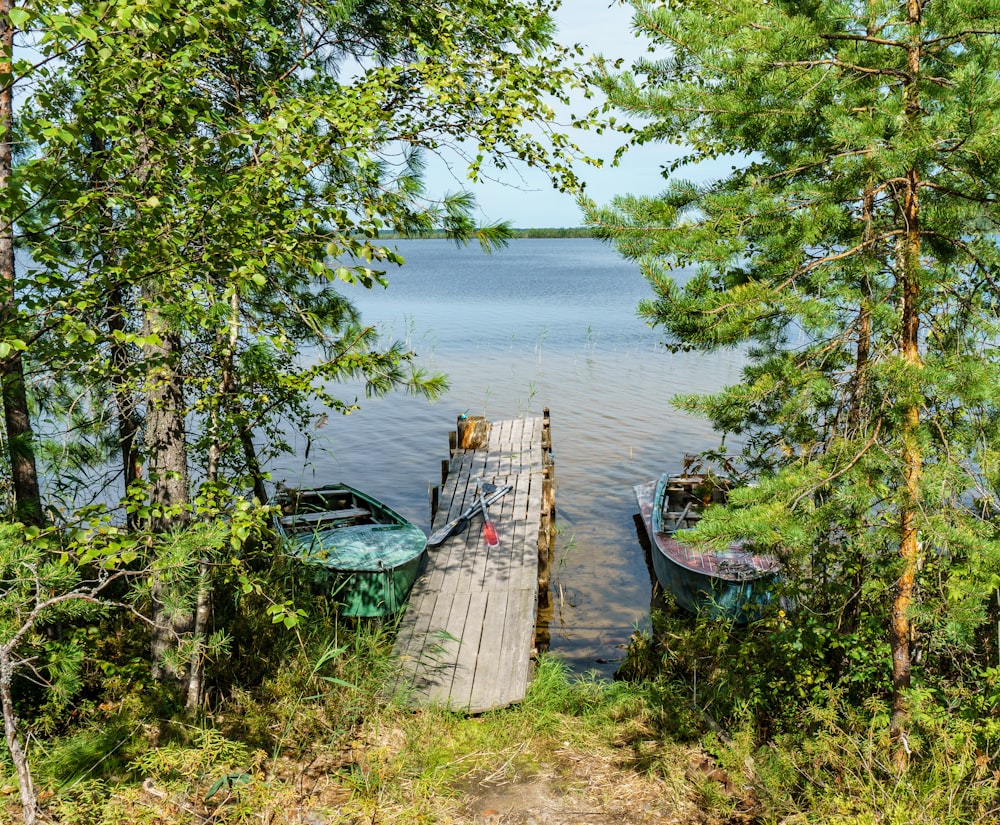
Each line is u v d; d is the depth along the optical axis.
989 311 5.35
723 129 6.03
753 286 5.21
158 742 6.05
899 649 5.70
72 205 4.72
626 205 5.48
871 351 5.67
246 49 7.04
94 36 4.07
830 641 6.85
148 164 5.37
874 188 5.22
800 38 5.02
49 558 4.77
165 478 6.88
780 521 4.99
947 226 5.18
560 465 18.77
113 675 6.82
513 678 8.59
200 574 6.11
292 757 6.45
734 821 5.66
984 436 5.26
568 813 5.98
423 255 170.50
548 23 7.29
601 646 10.66
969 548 4.84
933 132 4.46
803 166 5.53
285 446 9.21
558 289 67.06
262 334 6.25
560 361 30.59
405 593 10.48
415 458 19.59
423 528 15.00
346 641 8.60
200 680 6.98
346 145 5.48
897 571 5.50
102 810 4.80
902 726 5.61
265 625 8.01
